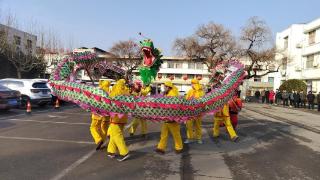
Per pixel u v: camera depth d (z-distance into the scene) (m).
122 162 8.13
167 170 7.57
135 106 8.39
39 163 7.80
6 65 42.78
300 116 22.52
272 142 11.52
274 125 16.39
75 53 9.83
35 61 43.47
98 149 9.39
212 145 10.66
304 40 46.06
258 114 23.00
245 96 53.19
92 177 6.86
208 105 9.41
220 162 8.45
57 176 6.85
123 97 8.34
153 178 6.95
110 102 8.27
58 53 46.41
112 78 11.98
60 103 25.30
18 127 13.09
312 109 30.86
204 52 49.09
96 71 11.12
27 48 44.00
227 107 11.48
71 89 8.71
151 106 8.41
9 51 39.69
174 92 9.20
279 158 9.08
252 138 12.22
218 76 12.21
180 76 76.75
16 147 9.44
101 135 9.57
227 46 48.22
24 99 21.05
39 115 17.61
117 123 8.38
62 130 12.71
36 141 10.38
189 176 7.16
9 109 18.98
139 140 11.13
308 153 9.80
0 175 6.82
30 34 46.06
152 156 8.88
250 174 7.45
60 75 9.27
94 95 8.38
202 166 8.02
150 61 12.01
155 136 11.97
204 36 48.56
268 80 78.50
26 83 21.31
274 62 50.12
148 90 11.67
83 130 12.84
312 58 43.91
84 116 17.92
